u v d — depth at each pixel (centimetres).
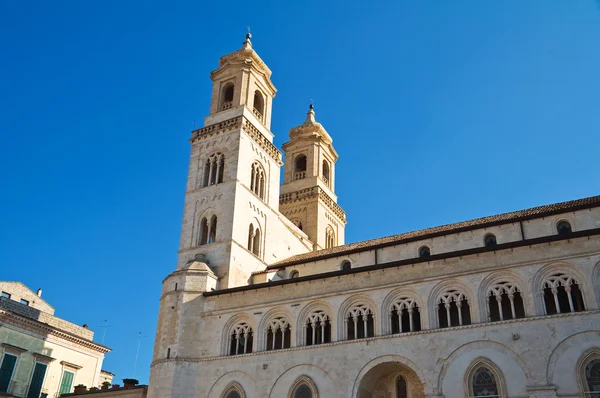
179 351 5622
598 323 4106
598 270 4291
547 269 4472
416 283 4912
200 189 7062
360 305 5134
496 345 4375
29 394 6838
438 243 5722
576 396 3991
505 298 4678
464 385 4366
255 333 5491
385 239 6431
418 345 4659
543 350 4200
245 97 7569
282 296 5534
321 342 5169
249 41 8100
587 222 5122
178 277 6050
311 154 9456
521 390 4172
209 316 5822
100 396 6431
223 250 6438
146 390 6122
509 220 5416
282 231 7644
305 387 5003
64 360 7425
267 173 7531
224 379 5412
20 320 6900
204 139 7431
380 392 5034
